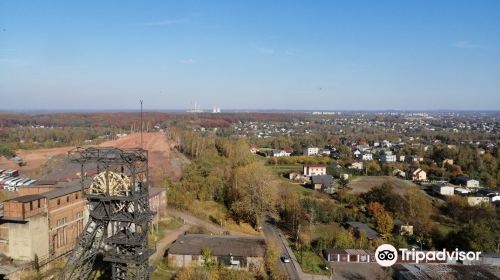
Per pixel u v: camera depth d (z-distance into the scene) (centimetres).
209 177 10581
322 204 9688
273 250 6291
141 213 4347
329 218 9069
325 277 6066
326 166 15512
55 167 10838
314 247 7369
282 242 7650
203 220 8512
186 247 6234
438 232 8050
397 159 18925
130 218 4256
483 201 10431
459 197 10581
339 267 6500
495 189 12794
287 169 16088
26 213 5056
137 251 4316
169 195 9400
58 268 5269
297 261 6688
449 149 18325
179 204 9238
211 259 6078
